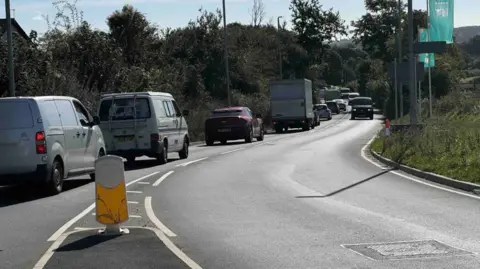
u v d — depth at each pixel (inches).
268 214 484.4
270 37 3336.6
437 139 904.9
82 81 1354.6
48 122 605.6
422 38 1357.0
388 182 679.7
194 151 1197.1
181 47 2252.7
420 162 804.6
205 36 2305.6
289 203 538.6
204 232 416.8
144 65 1759.4
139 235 405.7
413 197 565.0
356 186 649.6
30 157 586.2
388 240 382.9
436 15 1178.0
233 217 473.4
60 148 621.6
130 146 882.8
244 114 1433.3
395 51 2519.7
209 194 600.7
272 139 1568.7
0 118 588.1
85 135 690.8
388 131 1022.4
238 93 2256.4
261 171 806.5
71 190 653.9
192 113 1662.2
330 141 1418.6
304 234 406.0
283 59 3474.4
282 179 717.9
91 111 1175.0
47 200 581.6
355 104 2802.7
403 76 1119.6
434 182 676.7
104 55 1448.1
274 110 1993.1
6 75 1015.0
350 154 1059.9
